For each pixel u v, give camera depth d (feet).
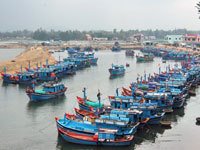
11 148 188.34
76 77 466.29
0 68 492.54
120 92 348.79
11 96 328.49
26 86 385.91
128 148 189.88
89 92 350.23
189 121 242.99
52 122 238.27
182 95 280.10
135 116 211.41
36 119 245.86
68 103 297.94
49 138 204.54
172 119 247.70
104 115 206.18
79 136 192.03
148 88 311.88
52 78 426.10
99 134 188.96
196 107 283.18
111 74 480.64
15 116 254.27
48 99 311.88
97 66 615.98
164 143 199.11
